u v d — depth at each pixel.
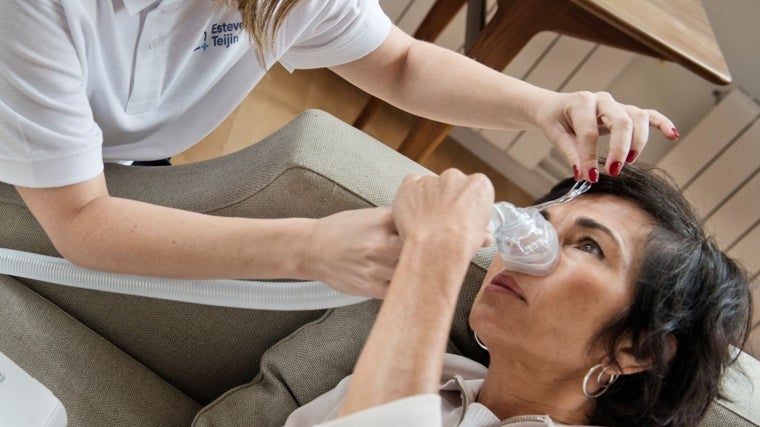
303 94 2.18
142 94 0.89
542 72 2.16
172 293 0.83
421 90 1.05
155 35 0.83
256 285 0.79
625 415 0.95
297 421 0.97
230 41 0.90
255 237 0.72
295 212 1.00
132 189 1.03
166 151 1.07
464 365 1.05
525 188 2.47
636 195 0.91
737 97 2.00
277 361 1.05
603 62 2.08
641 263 0.86
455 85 1.01
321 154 1.00
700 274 0.88
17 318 1.03
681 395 0.92
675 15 1.53
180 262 0.75
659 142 2.19
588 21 1.47
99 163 0.78
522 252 0.82
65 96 0.72
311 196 0.99
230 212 1.00
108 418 1.01
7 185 1.03
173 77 0.91
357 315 1.05
